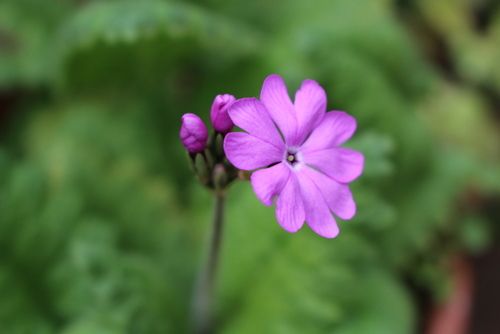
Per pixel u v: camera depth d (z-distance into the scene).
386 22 0.34
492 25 0.45
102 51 0.31
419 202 0.32
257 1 0.38
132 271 0.28
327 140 0.22
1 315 0.28
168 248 0.31
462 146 0.39
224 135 0.23
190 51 0.33
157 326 0.28
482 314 0.40
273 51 0.33
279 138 0.22
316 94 0.22
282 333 0.28
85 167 0.31
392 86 0.33
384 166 0.28
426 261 0.33
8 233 0.28
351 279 0.28
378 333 0.28
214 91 0.34
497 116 0.46
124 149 0.32
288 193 0.22
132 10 0.29
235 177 0.23
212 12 0.37
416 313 0.33
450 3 0.45
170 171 0.33
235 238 0.29
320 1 0.37
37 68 0.36
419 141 0.32
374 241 0.29
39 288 0.29
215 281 0.28
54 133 0.33
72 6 0.38
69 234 0.29
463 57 0.45
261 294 0.29
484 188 0.33
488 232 0.42
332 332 0.28
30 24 0.36
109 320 0.27
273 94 0.22
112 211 0.31
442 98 0.41
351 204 0.22
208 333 0.29
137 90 0.35
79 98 0.34
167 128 0.35
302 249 0.28
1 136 0.38
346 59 0.31
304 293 0.28
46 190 0.29
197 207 0.32
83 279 0.28
